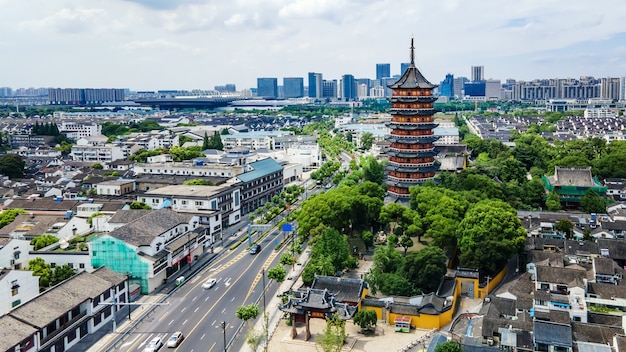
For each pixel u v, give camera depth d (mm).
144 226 194875
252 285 185250
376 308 158250
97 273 163000
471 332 143000
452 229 196250
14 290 151000
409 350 139250
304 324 155125
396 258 182250
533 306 151750
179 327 152750
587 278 169500
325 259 179125
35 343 127375
